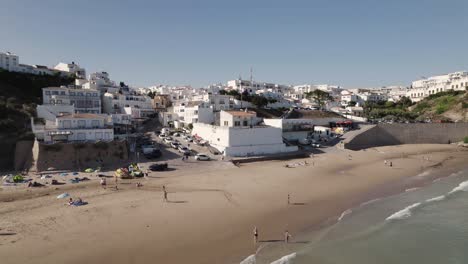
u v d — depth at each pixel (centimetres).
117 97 10600
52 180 4497
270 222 3262
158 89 16550
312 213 3556
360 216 3503
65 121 6172
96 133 6209
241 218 3338
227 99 11094
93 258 2447
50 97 8550
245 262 2439
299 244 2788
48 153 5297
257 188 4441
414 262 2564
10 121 6475
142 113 10406
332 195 4247
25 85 9856
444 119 11919
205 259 2478
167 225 3097
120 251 2564
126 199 3838
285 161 6475
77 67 13538
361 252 2686
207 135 7475
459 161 6888
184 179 4831
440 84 17638
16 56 10819
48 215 3269
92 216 3266
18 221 3098
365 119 11006
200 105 9356
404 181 5125
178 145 6900
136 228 3003
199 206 3653
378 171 5778
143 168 5381
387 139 9369
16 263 2338
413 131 9725
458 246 2836
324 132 9100
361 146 8612
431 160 6962
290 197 4094
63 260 2403
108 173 5078
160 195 4028
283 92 17088
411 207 3806
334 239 2906
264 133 6988
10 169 5375
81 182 4566
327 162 6406
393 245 2833
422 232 3114
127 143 6388
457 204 3950
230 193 4175
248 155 6625
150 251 2581
